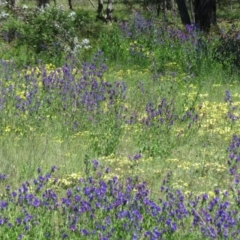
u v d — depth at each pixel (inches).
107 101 623.8
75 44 911.0
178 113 605.3
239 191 386.3
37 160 467.8
